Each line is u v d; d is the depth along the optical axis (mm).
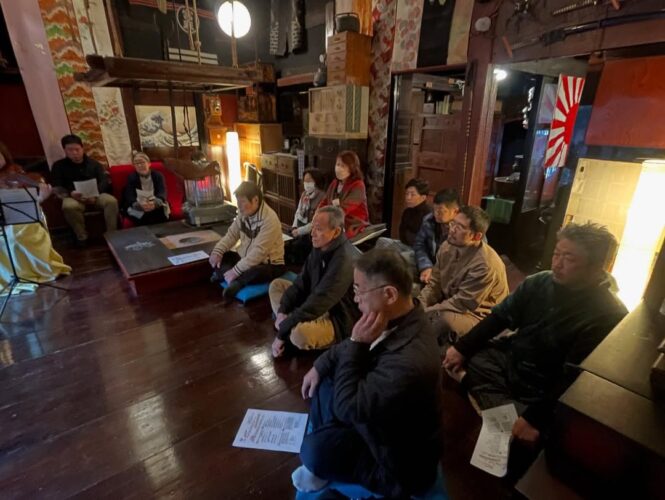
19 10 3430
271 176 4750
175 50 4520
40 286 2773
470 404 1673
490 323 1586
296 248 3162
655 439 707
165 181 4105
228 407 1645
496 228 3531
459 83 3963
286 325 1846
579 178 2141
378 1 3336
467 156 2555
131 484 1298
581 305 1319
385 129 3561
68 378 1818
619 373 874
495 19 2209
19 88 3650
